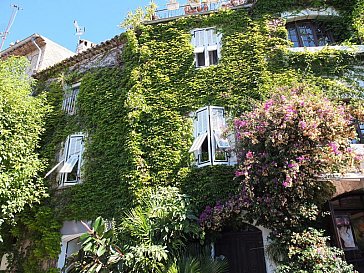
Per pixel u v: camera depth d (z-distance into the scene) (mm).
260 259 9242
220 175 10055
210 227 9039
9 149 10578
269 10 12789
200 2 14078
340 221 9984
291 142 8203
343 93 10820
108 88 13398
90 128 13195
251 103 10617
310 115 8180
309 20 12914
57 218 11852
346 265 7539
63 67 15680
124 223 9211
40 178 11828
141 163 10820
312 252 7547
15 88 11641
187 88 11867
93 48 14625
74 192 12047
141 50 12945
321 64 11406
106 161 11953
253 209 8500
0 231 12344
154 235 8547
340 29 12547
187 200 9422
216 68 11914
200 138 10781
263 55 11734
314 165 7980
